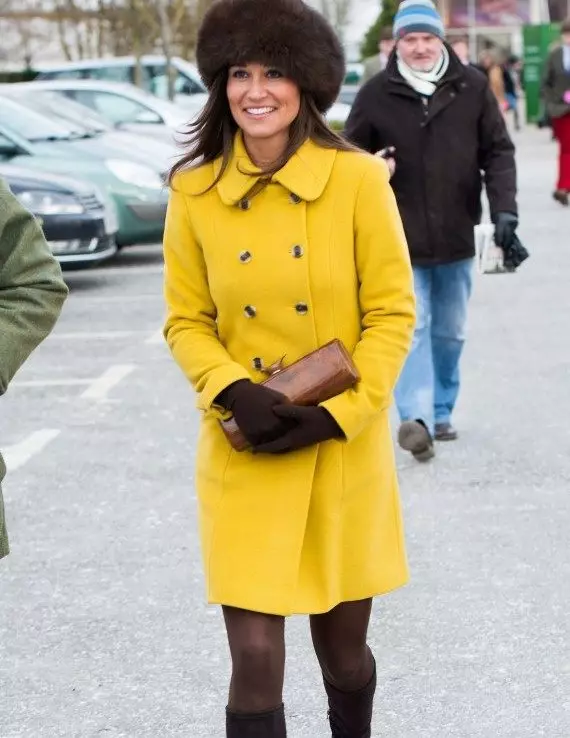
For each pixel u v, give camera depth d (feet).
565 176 83.41
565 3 215.72
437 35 29.66
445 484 29.45
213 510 15.15
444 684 19.93
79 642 21.80
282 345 15.16
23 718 19.27
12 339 14.06
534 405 36.42
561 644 21.18
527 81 183.42
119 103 86.48
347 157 15.11
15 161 65.82
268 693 14.75
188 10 164.76
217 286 15.17
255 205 15.02
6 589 24.11
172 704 19.58
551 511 27.48
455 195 30.14
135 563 25.21
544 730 18.45
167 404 38.01
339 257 15.05
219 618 22.59
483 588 23.45
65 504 28.91
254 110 14.82
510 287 56.13
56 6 186.50
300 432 14.58
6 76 184.96
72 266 59.67
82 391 39.99
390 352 15.02
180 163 15.48
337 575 15.30
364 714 16.12
